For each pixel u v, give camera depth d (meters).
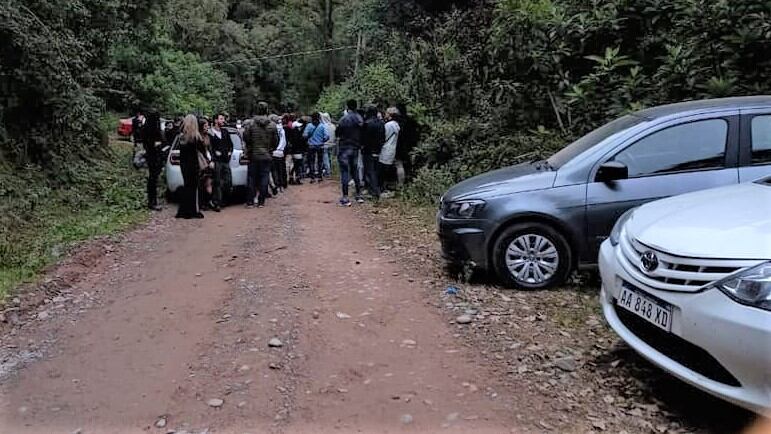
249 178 12.55
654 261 3.71
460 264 6.43
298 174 17.39
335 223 10.45
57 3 12.36
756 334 3.06
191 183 11.04
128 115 26.02
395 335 5.08
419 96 14.98
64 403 4.04
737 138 5.66
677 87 8.84
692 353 3.47
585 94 9.74
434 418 3.76
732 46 8.56
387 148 12.64
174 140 13.30
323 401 3.99
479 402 3.94
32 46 10.84
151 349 4.91
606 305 4.30
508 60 11.16
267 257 7.88
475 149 11.73
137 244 8.97
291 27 54.94
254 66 52.16
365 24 35.75
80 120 12.53
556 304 5.71
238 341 4.99
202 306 5.95
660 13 10.08
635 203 5.81
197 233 9.78
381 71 20.19
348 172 12.44
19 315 5.75
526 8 10.84
